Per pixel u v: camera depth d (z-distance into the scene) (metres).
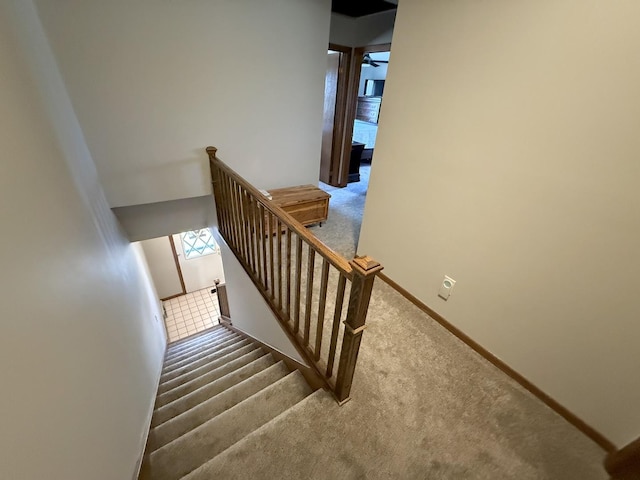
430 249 2.03
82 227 1.52
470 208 1.70
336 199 4.44
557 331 1.44
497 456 1.31
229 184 2.48
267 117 2.96
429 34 1.66
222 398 1.80
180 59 2.35
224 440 1.42
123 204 2.60
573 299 1.35
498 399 1.57
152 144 2.51
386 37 3.61
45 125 1.39
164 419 1.80
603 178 1.16
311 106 3.16
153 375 2.38
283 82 2.88
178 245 5.21
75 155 1.83
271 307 2.13
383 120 2.11
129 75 2.21
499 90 1.42
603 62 1.08
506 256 1.58
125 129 2.36
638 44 0.99
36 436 0.72
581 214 1.25
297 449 1.28
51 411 0.81
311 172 3.56
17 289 0.77
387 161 2.17
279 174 3.34
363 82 8.44
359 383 1.62
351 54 4.02
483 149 1.55
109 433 1.16
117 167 2.45
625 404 1.27
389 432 1.37
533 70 1.28
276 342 2.21
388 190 2.23
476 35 1.44
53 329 0.92
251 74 2.69
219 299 4.63
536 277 1.47
